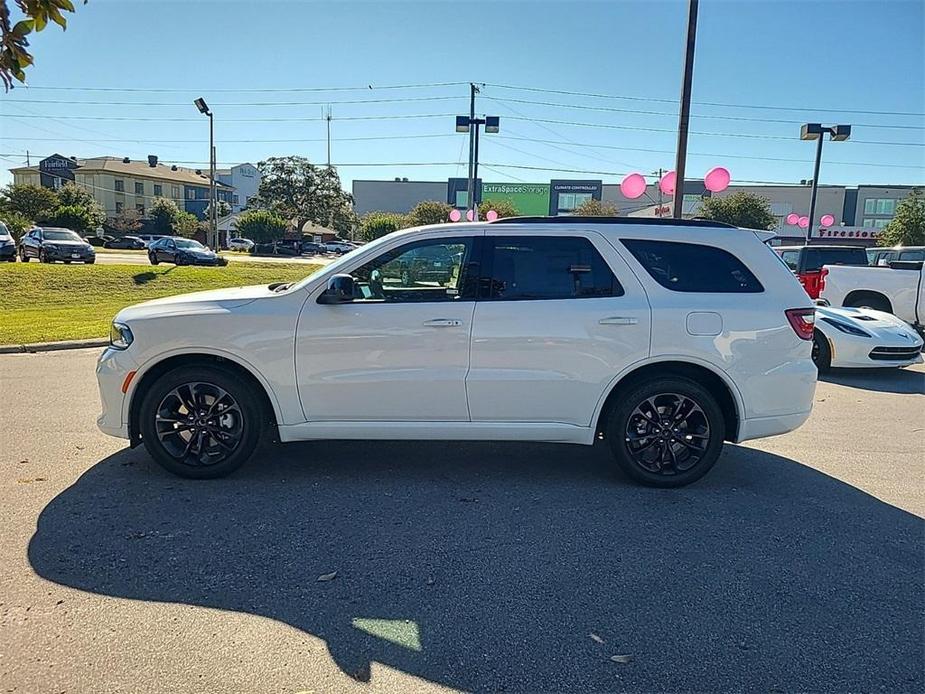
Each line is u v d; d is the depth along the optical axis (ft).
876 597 10.53
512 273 14.89
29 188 214.28
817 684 8.41
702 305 14.80
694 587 10.76
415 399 14.78
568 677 8.46
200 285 68.74
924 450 18.66
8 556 11.37
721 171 41.09
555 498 14.53
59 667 8.40
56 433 18.69
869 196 234.79
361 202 325.21
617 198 277.03
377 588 10.56
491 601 10.23
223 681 8.21
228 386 14.82
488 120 73.20
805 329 15.17
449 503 14.14
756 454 18.13
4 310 49.19
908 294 37.81
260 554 11.64
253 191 363.15
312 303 14.71
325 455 17.19
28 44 10.07
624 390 15.02
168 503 13.83
